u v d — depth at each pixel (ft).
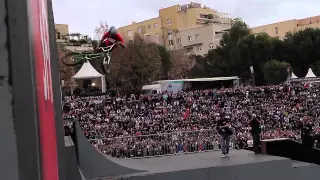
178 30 352.49
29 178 4.08
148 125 86.63
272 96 127.95
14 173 3.82
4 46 3.94
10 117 3.89
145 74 175.01
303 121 91.40
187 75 246.68
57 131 8.06
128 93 173.47
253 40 222.07
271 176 31.40
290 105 115.96
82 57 38.11
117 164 28.55
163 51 215.72
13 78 3.97
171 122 91.30
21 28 4.18
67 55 38.27
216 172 30.01
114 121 88.02
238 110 104.73
